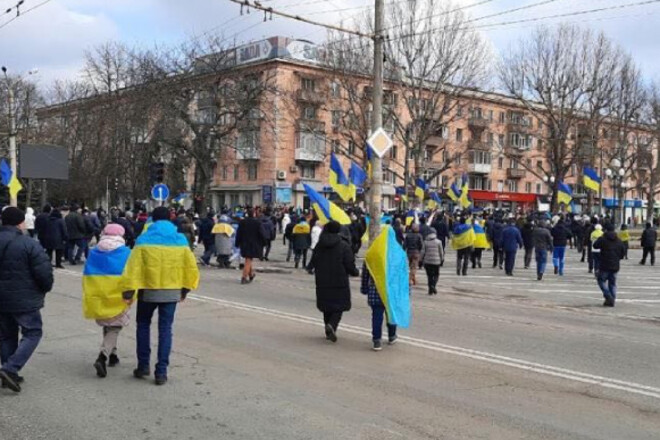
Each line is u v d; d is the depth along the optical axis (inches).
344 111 1621.6
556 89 1718.8
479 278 759.1
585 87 1711.4
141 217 852.0
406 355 321.1
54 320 397.7
